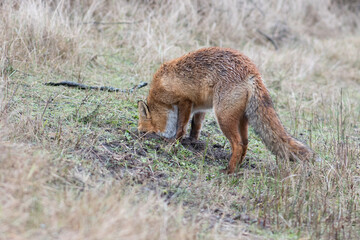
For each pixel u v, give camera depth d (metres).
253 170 11.20
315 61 22.52
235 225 8.39
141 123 12.03
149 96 12.27
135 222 6.91
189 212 8.49
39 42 15.42
